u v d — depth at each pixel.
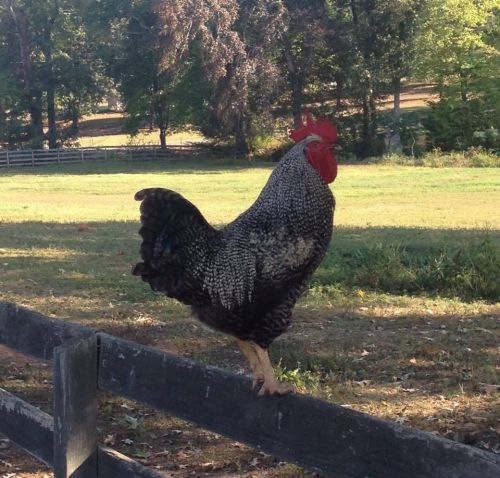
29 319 4.76
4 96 61.62
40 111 64.56
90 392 4.23
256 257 4.16
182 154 55.34
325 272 13.07
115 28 57.38
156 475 3.91
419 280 12.38
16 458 6.31
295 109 51.31
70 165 53.00
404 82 65.19
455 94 48.53
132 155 55.22
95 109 69.00
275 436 3.43
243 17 48.50
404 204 27.06
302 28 48.66
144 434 6.76
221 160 52.22
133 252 16.05
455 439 6.40
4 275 13.55
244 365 8.47
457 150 47.84
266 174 42.16
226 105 48.38
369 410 7.11
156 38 48.72
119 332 9.66
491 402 7.33
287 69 51.56
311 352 8.87
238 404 3.59
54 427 4.23
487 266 12.31
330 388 7.64
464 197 28.77
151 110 57.22
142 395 4.04
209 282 4.19
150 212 4.21
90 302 11.49
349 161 46.59
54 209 26.64
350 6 50.91
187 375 3.81
